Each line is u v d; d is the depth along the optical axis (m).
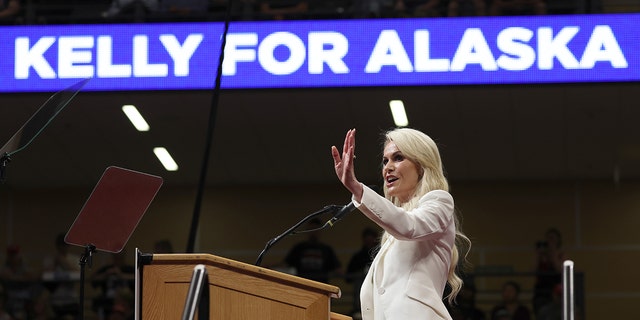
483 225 16.80
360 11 12.71
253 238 17.02
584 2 12.60
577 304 12.52
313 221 13.84
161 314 4.71
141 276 4.74
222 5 12.93
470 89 12.98
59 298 13.52
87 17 12.84
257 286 4.78
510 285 13.02
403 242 4.72
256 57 12.46
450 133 14.77
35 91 12.55
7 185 17.02
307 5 12.90
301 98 13.59
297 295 4.82
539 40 12.18
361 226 16.62
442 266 4.70
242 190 17.09
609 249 16.56
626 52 12.09
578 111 13.97
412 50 12.29
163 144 15.26
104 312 13.20
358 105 13.76
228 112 14.12
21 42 12.59
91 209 5.37
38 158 15.87
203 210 17.08
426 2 12.61
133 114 14.15
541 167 16.22
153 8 12.85
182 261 4.73
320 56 12.38
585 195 16.72
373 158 15.58
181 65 12.48
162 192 17.06
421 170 4.84
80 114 14.23
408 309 4.57
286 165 16.16
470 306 12.60
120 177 5.32
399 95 13.38
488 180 16.81
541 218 16.73
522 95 13.41
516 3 12.39
